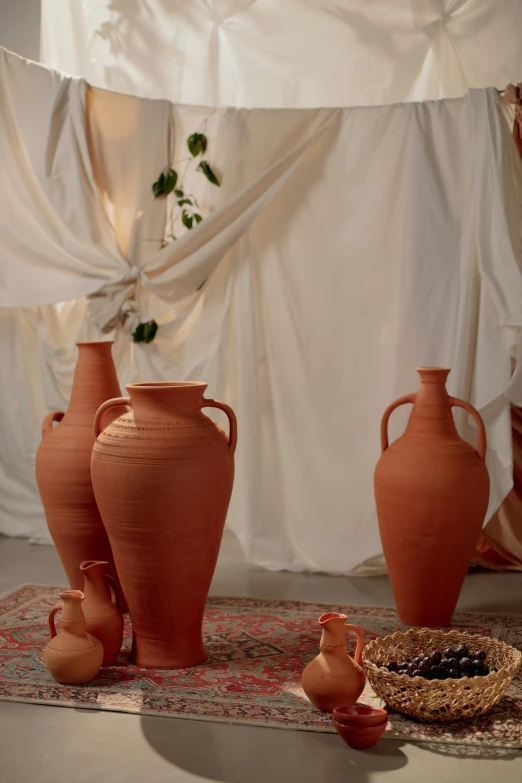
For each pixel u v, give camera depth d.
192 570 2.74
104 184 4.03
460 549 3.15
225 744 2.29
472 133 3.74
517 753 2.23
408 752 2.24
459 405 3.24
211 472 2.73
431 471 3.12
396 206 3.86
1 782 2.09
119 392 3.40
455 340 3.73
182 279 3.94
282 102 4.61
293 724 2.39
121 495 2.69
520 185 3.74
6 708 2.51
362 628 3.19
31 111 3.93
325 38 4.54
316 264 3.93
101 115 3.99
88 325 4.05
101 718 2.44
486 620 3.27
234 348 4.00
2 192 3.95
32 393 4.38
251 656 2.91
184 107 4.02
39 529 4.36
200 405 2.85
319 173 3.93
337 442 3.93
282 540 3.99
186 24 4.61
